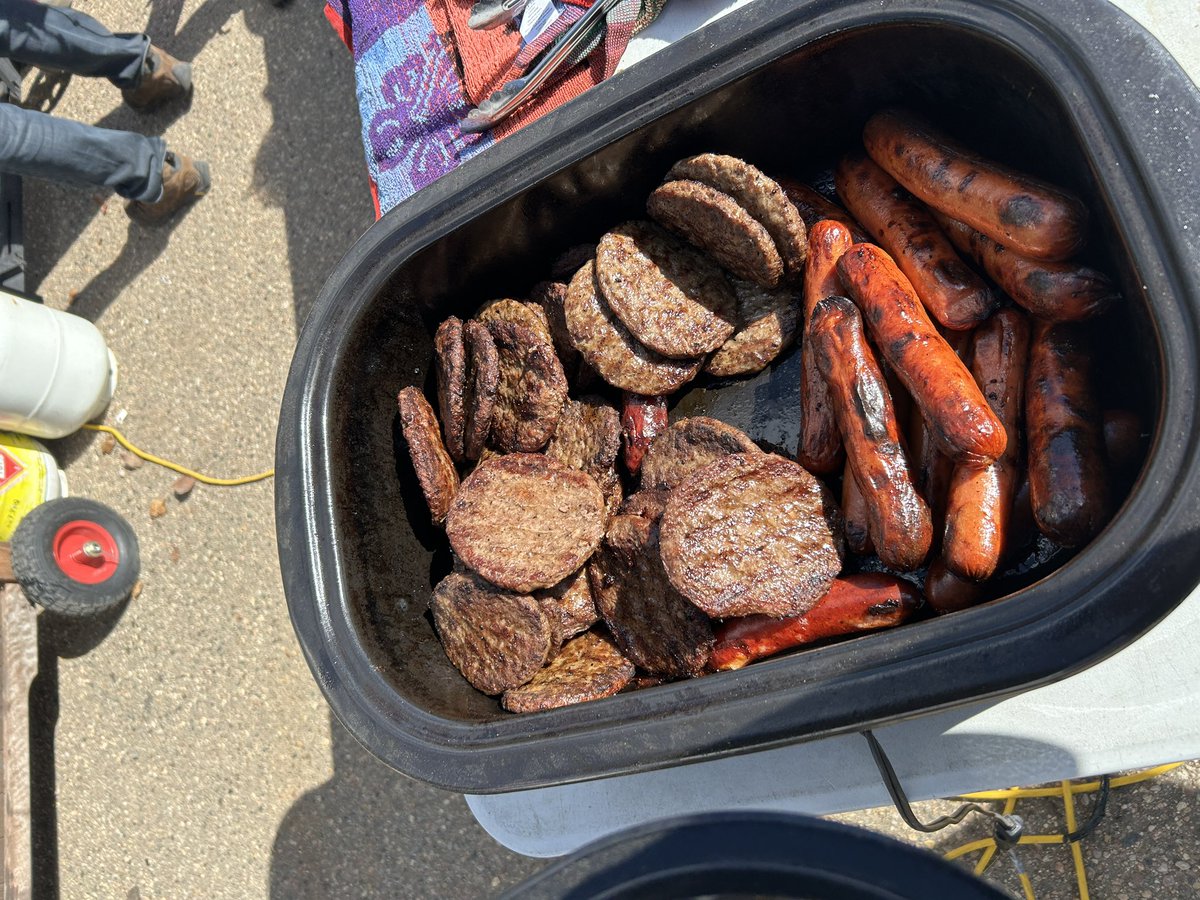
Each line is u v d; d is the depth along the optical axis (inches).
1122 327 16.8
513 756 17.3
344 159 44.8
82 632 47.5
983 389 18.6
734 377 23.2
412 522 23.1
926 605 18.7
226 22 48.5
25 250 51.4
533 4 27.7
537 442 23.0
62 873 46.8
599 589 21.4
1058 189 17.2
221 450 46.1
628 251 22.0
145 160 43.1
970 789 18.9
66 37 42.7
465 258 22.2
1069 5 15.6
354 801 41.8
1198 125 14.4
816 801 20.1
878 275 18.4
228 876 43.8
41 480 45.8
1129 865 32.4
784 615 19.0
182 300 47.8
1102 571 13.6
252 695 44.0
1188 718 17.5
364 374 22.1
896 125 20.0
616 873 9.8
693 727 15.8
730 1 25.2
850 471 18.5
